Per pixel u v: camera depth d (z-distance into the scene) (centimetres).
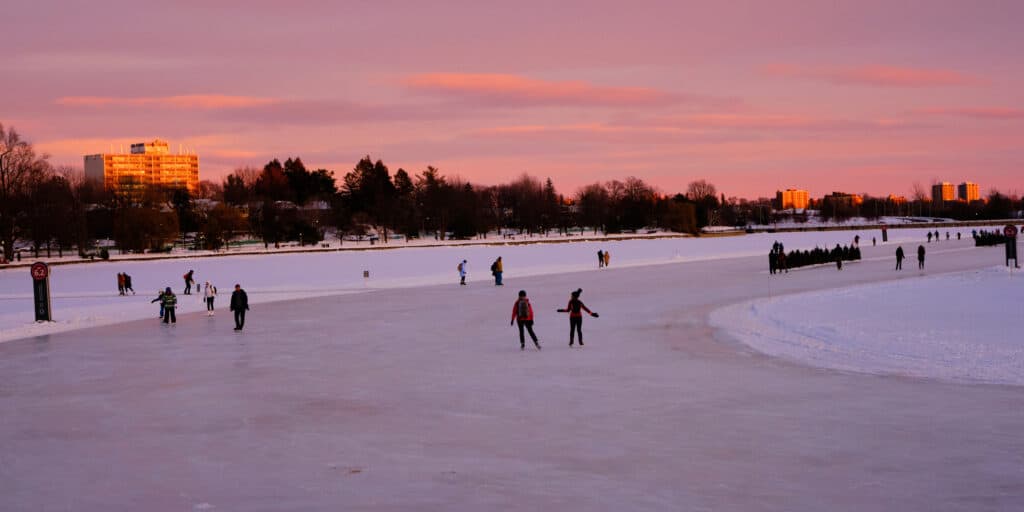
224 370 2345
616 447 1429
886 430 1505
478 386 2034
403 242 15512
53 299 5362
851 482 1207
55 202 11031
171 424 1670
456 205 17300
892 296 4053
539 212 19375
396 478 1269
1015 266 5494
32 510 1147
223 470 1329
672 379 2080
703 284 5362
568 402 1822
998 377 1983
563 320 3469
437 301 4484
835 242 14200
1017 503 1105
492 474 1281
